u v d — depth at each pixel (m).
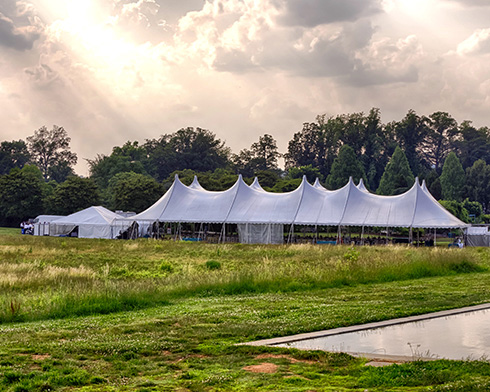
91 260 34.56
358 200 55.66
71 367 10.18
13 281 20.98
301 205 56.19
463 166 143.00
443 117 145.75
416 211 52.34
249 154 157.12
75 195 91.81
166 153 144.12
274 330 13.20
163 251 42.00
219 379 9.29
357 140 142.38
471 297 18.45
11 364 10.44
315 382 9.12
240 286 20.44
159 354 11.19
